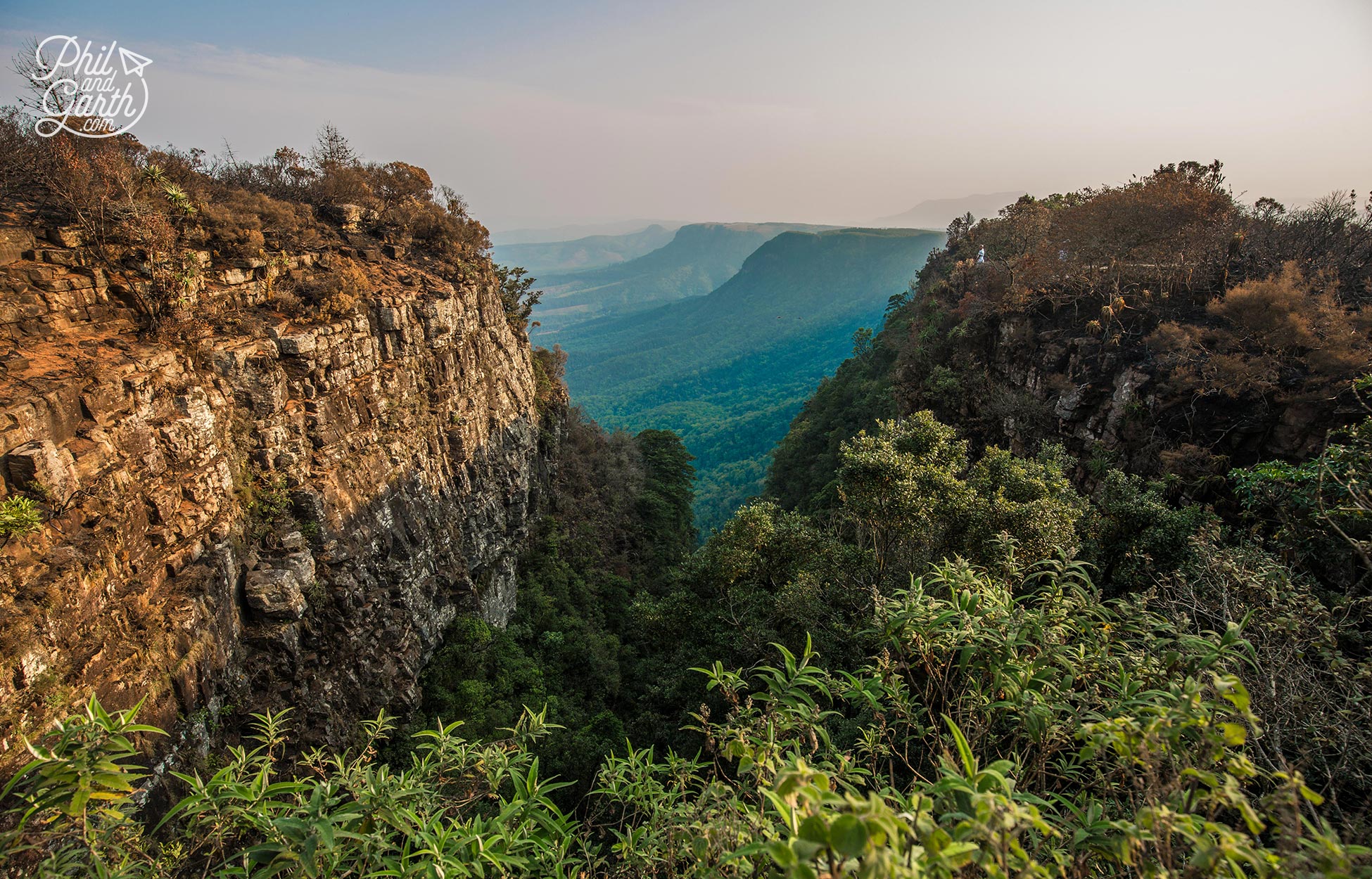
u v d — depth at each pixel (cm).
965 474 2719
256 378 1492
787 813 303
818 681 542
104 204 1335
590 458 4653
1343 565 1087
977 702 530
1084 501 1576
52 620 905
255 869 471
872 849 243
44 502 959
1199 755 383
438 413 2280
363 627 1617
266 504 1455
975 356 3369
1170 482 1925
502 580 2623
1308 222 2869
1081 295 2888
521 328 3866
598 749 1736
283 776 1295
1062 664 499
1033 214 4884
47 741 460
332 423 1686
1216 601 745
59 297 1219
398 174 2784
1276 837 350
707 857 452
